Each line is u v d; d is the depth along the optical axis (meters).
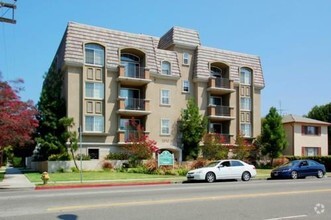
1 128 23.66
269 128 44.97
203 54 45.03
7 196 15.08
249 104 47.56
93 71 38.50
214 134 41.66
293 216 10.50
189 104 42.28
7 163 70.31
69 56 37.12
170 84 42.91
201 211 11.17
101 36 39.31
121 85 40.75
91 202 12.94
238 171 26.19
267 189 17.84
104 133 38.09
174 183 24.59
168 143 41.81
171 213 10.80
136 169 33.78
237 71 46.91
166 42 45.50
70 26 37.94
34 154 42.97
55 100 37.44
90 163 36.00
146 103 40.38
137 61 41.72
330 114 65.25
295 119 50.91
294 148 49.72
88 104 37.94
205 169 24.98
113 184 22.91
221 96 46.78
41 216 10.27
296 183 22.23
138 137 37.16
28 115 25.80
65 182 23.92
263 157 46.03
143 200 13.45
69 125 35.78
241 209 11.59
